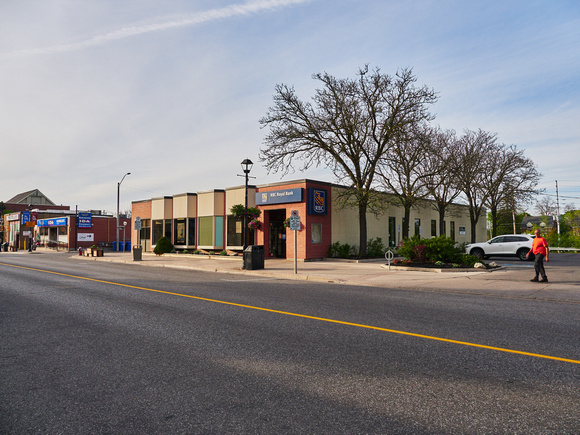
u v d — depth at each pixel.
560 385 4.24
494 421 3.40
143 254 36.34
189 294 11.19
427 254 20.06
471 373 4.61
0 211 82.06
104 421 3.44
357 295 11.18
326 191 26.17
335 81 24.16
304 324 7.20
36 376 4.56
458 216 39.88
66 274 18.02
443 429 3.26
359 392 4.05
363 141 24.25
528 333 6.55
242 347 5.70
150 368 4.81
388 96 24.17
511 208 40.78
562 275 15.76
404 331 6.67
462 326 7.07
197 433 3.21
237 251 29.14
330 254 26.20
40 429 3.30
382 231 30.75
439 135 33.66
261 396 3.95
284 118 25.27
